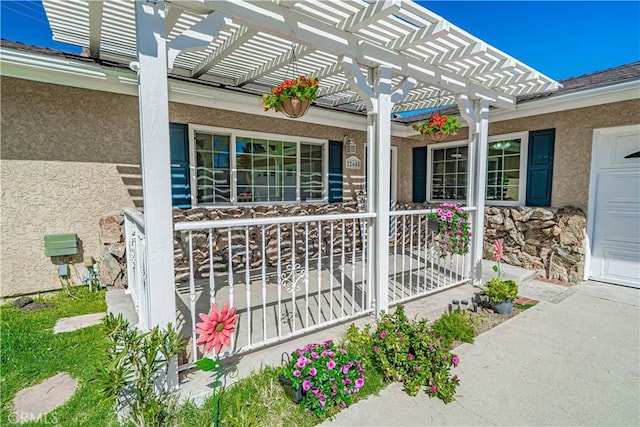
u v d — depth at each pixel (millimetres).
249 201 5438
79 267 4172
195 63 4430
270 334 2855
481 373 2586
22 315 3396
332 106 6207
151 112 1917
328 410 2082
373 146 3320
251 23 2371
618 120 4508
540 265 5234
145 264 2137
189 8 2178
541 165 5332
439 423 2025
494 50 3344
